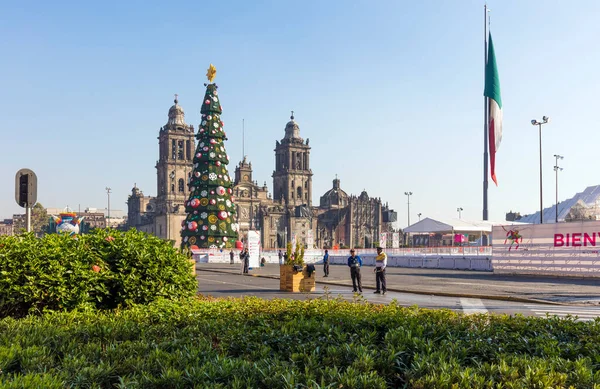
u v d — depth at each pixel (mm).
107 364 5922
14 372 5633
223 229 74375
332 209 177875
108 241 12211
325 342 7320
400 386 6027
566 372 5844
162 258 12352
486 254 56781
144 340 7199
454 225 61125
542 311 16297
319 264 64000
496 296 20297
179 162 151500
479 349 6883
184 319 9383
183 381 5426
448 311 10367
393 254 63094
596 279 31672
